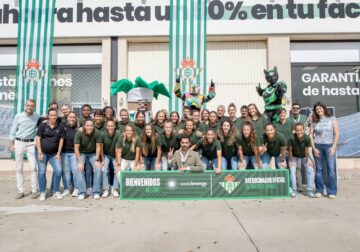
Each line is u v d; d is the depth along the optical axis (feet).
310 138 21.04
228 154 21.99
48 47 33.78
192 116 23.54
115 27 34.58
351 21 34.19
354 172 30.53
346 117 34.81
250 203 19.29
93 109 35.27
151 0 34.50
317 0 34.27
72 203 19.62
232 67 35.27
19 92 33.76
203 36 33.78
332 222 14.96
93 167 21.25
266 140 21.49
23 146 21.34
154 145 21.39
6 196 22.04
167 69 35.45
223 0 34.32
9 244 12.39
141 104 24.86
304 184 23.56
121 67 34.68
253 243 12.23
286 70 34.24
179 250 11.61
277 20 34.24
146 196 20.45
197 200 20.27
